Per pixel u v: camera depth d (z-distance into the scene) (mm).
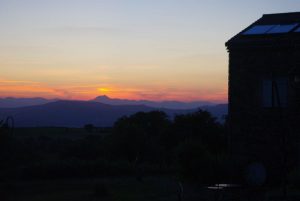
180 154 23531
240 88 24047
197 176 22609
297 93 22688
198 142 24078
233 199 18297
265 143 23312
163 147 44094
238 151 23891
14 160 23562
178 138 41688
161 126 51781
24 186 23641
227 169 22047
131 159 44406
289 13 26859
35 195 21109
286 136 22594
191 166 22844
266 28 24719
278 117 23078
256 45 23438
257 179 20391
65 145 50188
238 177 21781
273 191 18828
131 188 25516
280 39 22859
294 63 22797
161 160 43969
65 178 31062
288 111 22906
